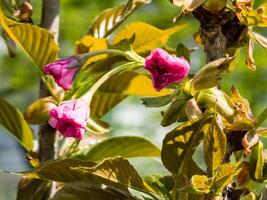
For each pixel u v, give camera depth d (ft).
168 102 2.10
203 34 2.15
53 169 2.17
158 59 2.05
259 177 2.13
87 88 2.18
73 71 2.16
